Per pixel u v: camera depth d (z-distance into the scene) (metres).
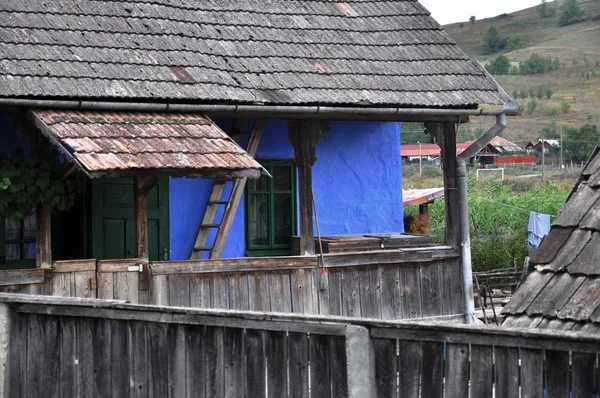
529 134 115.19
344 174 16.47
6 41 12.87
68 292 11.98
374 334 6.63
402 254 14.55
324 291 13.91
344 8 16.56
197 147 11.98
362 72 14.84
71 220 14.52
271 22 15.59
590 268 6.91
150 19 14.58
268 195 15.96
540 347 5.89
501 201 34.72
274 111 13.51
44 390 8.58
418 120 14.73
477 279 22.58
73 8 14.13
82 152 11.09
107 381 8.16
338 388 6.80
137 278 12.39
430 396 6.39
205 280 12.97
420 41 15.95
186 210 15.27
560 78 158.75
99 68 13.02
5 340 8.73
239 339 7.32
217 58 14.22
